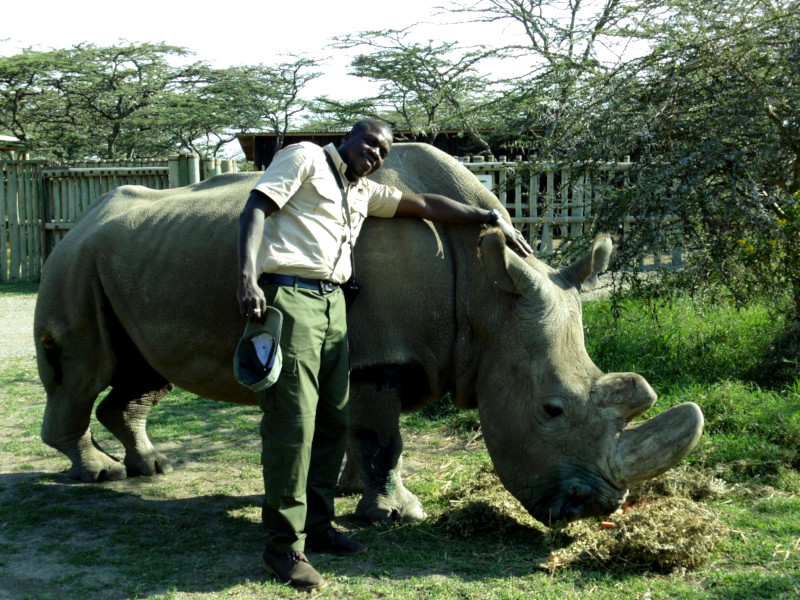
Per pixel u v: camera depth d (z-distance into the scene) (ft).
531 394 13.00
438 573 12.70
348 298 13.71
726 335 24.59
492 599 11.67
